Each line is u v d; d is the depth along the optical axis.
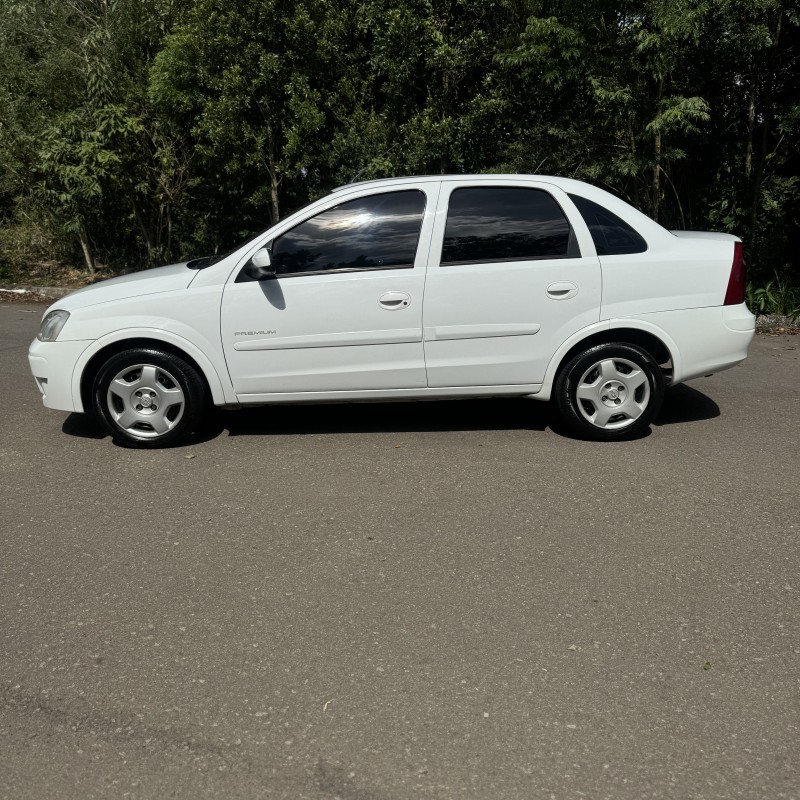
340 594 3.63
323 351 5.36
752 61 9.55
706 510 4.43
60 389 5.51
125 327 5.35
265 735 2.76
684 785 2.51
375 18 10.76
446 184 5.37
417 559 3.93
